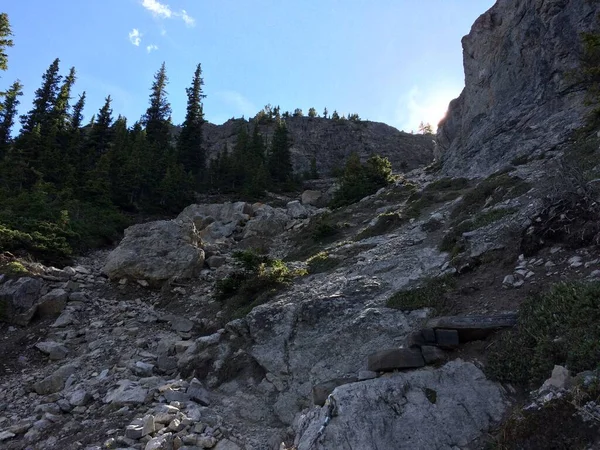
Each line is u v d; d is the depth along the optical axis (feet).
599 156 55.72
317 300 41.50
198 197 157.69
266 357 37.55
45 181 126.31
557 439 18.38
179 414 30.42
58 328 52.90
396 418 23.67
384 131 429.38
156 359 44.27
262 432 30.66
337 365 34.24
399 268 48.49
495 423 22.59
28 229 78.59
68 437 30.94
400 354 27.73
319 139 393.91
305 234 97.09
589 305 25.36
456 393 24.71
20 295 55.06
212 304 57.77
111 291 65.46
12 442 31.37
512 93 116.16
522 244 37.47
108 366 43.34
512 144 97.96
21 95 168.25
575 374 21.71
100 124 186.39
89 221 100.78
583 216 34.71
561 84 98.07
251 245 97.76
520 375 24.56
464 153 116.16
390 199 107.45
